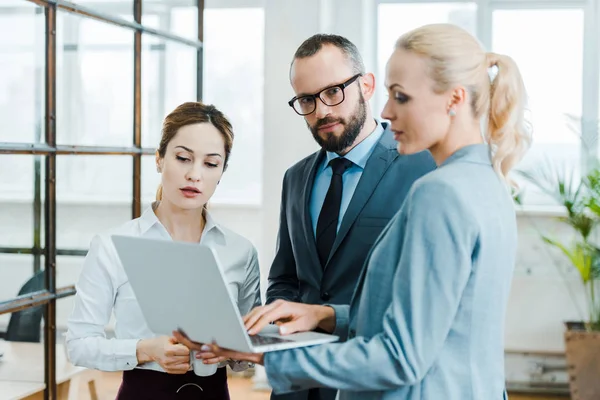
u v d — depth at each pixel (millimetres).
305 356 1515
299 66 2080
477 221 1434
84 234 3018
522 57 5285
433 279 1418
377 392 1529
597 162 5180
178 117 1981
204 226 2115
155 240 1505
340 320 1804
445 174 1464
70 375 2910
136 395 1950
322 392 2131
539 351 5086
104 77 3182
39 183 2764
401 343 1427
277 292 2314
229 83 5883
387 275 1515
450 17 5340
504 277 1515
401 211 1514
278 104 4863
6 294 2602
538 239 5113
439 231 1420
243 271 2137
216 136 1973
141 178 3443
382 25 5395
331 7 4980
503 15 5301
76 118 3008
